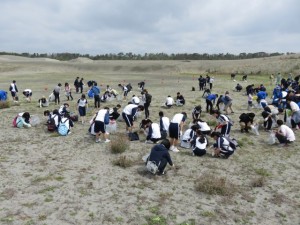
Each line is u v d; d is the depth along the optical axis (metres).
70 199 7.73
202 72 85.75
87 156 10.98
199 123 13.38
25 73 70.31
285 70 71.69
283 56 92.12
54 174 9.27
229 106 19.16
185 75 68.00
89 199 7.77
